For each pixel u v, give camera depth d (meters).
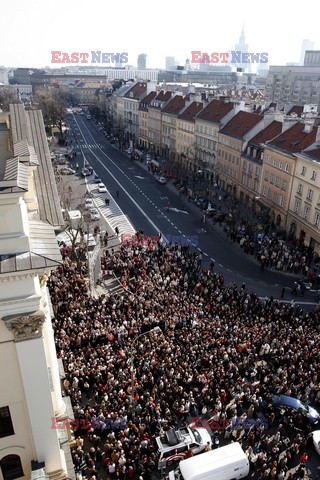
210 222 71.94
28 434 15.45
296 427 28.16
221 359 32.25
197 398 29.50
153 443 25.92
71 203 72.81
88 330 34.66
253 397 29.03
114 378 29.72
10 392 14.56
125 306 38.66
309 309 45.28
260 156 78.00
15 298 13.40
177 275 47.47
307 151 63.25
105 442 26.39
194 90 137.38
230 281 51.59
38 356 14.21
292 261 55.03
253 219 75.06
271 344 34.53
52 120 144.88
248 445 26.75
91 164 112.19
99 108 194.75
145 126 138.88
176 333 35.19
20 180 12.96
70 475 18.33
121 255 52.62
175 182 95.06
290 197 67.00
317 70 199.50
